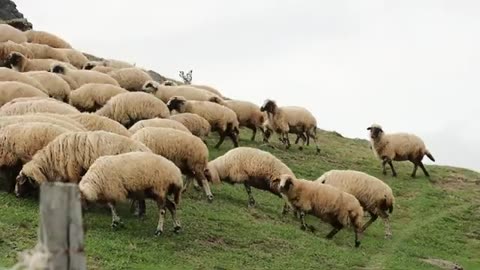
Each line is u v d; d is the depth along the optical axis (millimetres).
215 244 14789
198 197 18500
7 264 11047
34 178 14828
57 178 14789
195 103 24578
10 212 13914
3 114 18312
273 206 19703
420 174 27781
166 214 16125
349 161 28250
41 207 5574
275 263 14391
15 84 20875
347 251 16750
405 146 26453
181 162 17484
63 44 35688
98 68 29859
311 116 28172
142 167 13938
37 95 21062
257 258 14469
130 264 12297
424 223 21375
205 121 23188
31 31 35219
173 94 27047
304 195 17734
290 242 16219
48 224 5562
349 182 19016
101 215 15109
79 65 33281
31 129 15516
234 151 19172
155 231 14461
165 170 14203
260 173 18859
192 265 13078
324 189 17734
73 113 18750
